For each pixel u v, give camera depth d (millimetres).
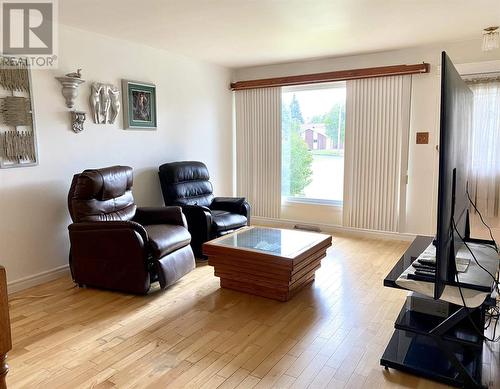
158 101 4613
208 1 2994
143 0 2965
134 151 4363
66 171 3646
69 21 3459
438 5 3137
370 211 5027
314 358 2244
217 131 5602
